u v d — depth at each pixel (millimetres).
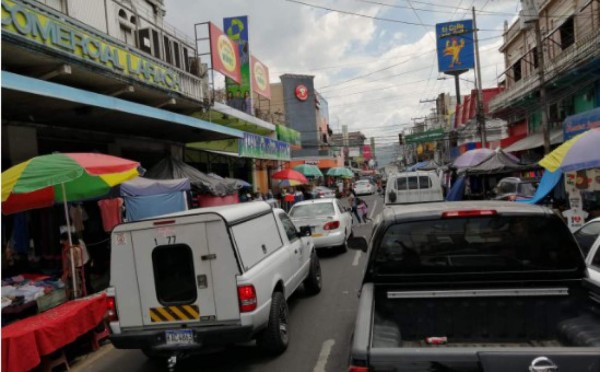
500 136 36594
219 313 5121
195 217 5168
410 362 2512
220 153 19875
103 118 11000
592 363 2367
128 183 9133
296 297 8398
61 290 7594
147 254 5258
